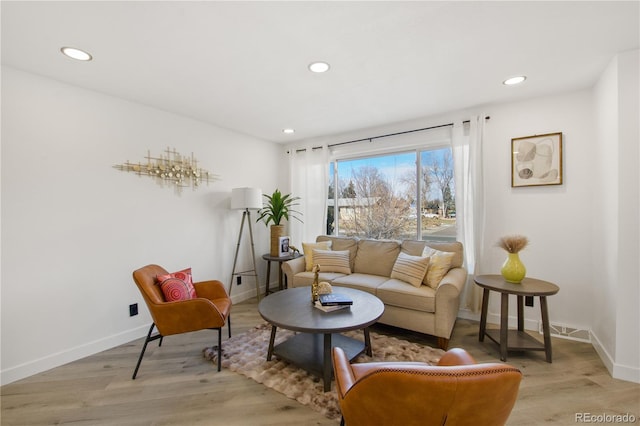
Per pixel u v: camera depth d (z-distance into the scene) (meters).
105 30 1.70
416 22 1.66
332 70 2.24
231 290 3.84
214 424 1.66
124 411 1.77
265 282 4.45
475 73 2.32
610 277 2.18
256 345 2.59
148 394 1.93
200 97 2.76
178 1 1.45
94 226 2.55
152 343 2.70
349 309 2.21
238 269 3.98
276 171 4.63
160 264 3.05
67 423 1.67
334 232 4.34
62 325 2.35
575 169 2.66
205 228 3.54
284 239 4.03
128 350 2.57
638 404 1.78
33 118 2.22
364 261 3.50
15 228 2.13
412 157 3.67
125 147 2.77
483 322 2.63
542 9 1.56
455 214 3.30
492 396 0.86
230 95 2.71
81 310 2.46
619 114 2.02
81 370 2.23
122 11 1.52
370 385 0.92
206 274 3.55
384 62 2.13
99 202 2.59
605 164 2.29
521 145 2.87
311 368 2.07
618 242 2.03
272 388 1.97
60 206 2.35
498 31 1.76
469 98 2.83
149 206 2.96
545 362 2.28
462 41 1.86
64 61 2.05
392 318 2.72
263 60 2.08
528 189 2.87
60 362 2.31
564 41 1.87
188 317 2.16
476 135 3.02
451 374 0.83
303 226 4.42
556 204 2.74
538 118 2.81
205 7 1.50
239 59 2.06
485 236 3.05
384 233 3.91
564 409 1.75
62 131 2.37
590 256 2.61
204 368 2.24
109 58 2.02
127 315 2.75
